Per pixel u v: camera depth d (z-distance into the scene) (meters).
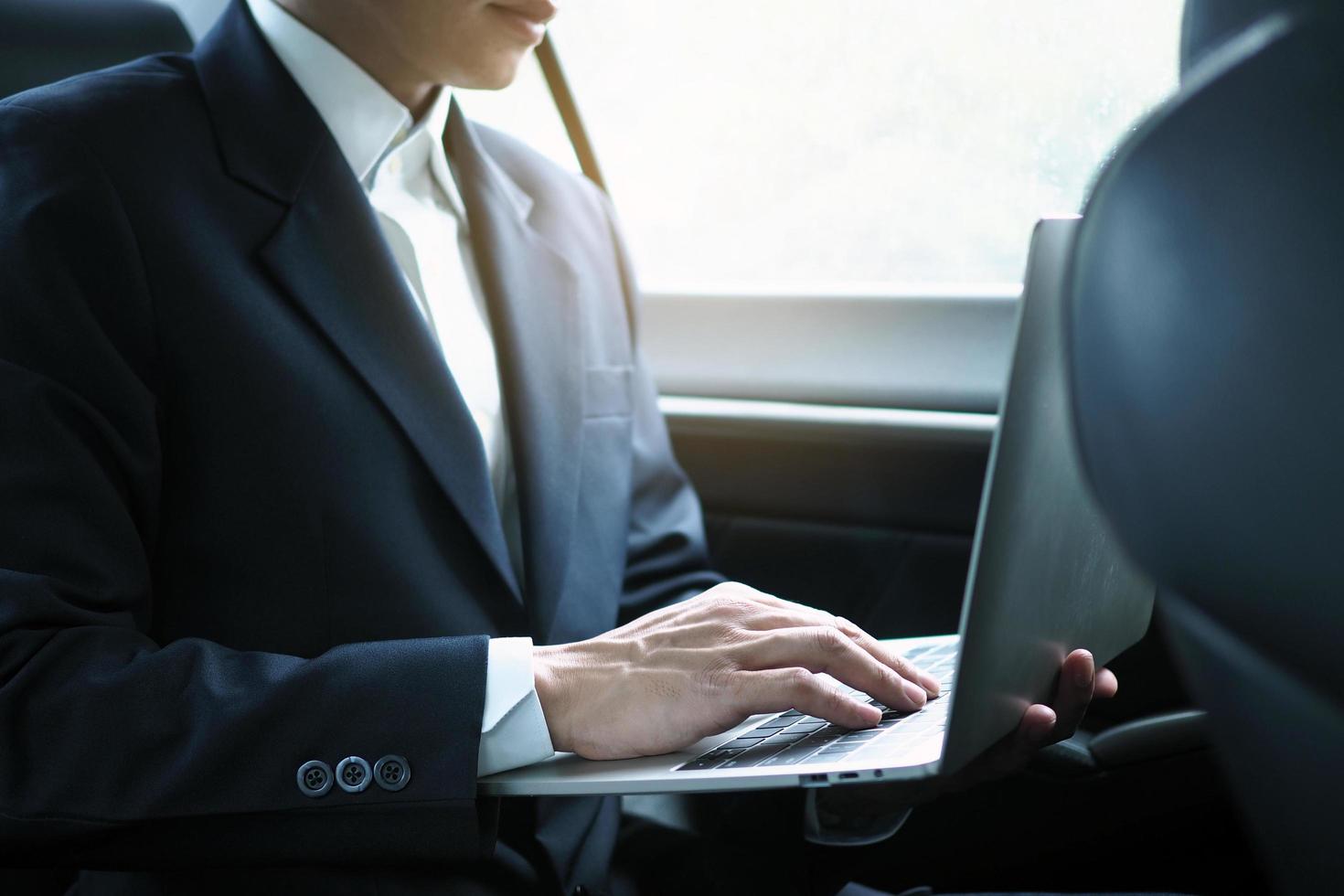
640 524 1.16
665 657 0.72
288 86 0.91
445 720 0.68
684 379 1.58
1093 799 1.09
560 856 0.86
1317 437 0.27
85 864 0.68
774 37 1.58
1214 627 0.31
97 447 0.75
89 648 0.70
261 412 0.81
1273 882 0.40
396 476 0.85
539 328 1.03
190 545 0.81
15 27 1.05
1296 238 0.27
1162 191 0.28
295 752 0.67
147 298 0.80
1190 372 0.28
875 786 0.77
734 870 0.91
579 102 1.69
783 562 1.39
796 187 1.60
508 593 0.88
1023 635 0.62
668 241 1.71
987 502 0.54
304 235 0.86
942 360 1.41
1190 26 0.38
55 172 0.78
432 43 0.93
